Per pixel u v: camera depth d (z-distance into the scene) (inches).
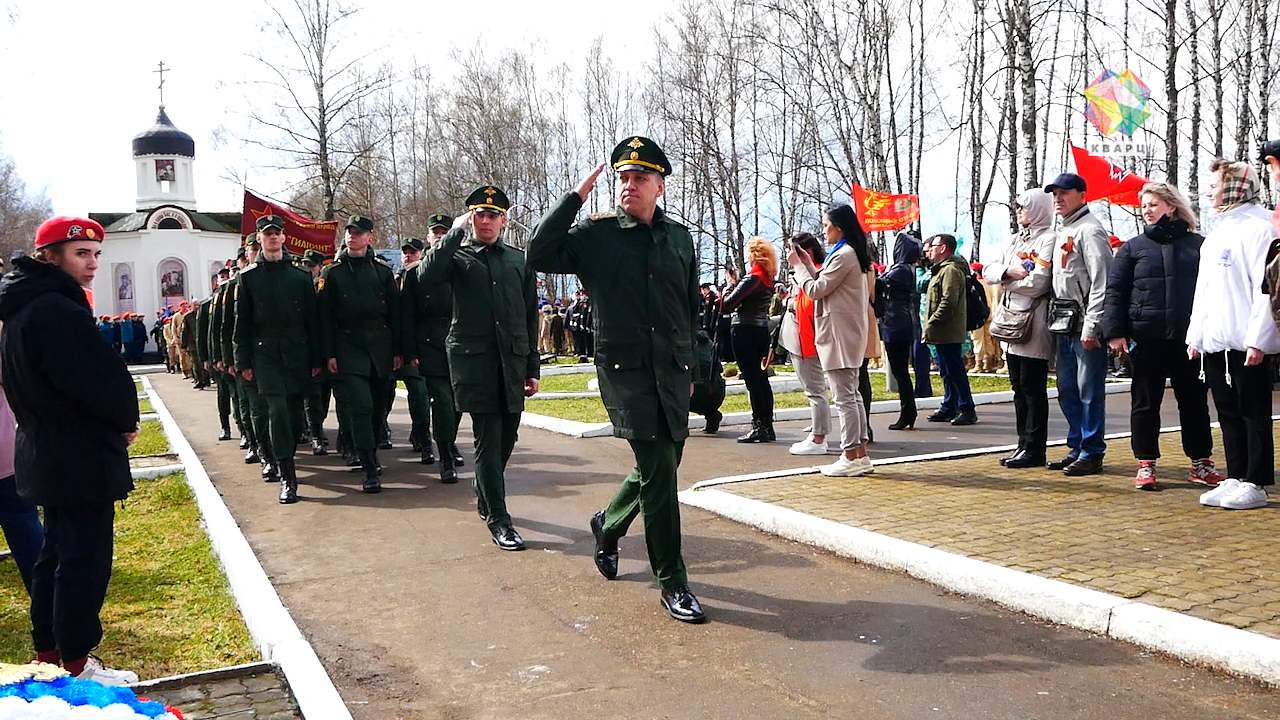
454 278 238.2
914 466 292.8
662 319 173.0
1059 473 274.7
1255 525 208.1
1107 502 235.1
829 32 1059.3
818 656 152.6
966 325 414.6
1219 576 171.0
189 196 1878.7
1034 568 179.3
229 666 157.5
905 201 708.7
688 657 154.6
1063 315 268.5
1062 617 161.3
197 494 287.9
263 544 237.8
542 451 367.2
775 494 252.5
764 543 219.3
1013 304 283.3
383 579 204.1
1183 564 179.2
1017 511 227.3
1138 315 244.1
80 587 147.4
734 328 370.9
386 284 311.6
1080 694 134.4
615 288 173.9
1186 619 147.6
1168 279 241.3
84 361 144.2
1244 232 221.1
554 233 172.2
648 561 211.6
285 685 143.8
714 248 1282.0
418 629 173.0
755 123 1338.6
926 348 470.9
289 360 297.0
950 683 140.1
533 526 246.7
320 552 228.1
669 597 174.4
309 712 130.0
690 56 1332.4
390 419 497.0
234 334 300.8
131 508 283.7
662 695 140.6
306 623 177.9
